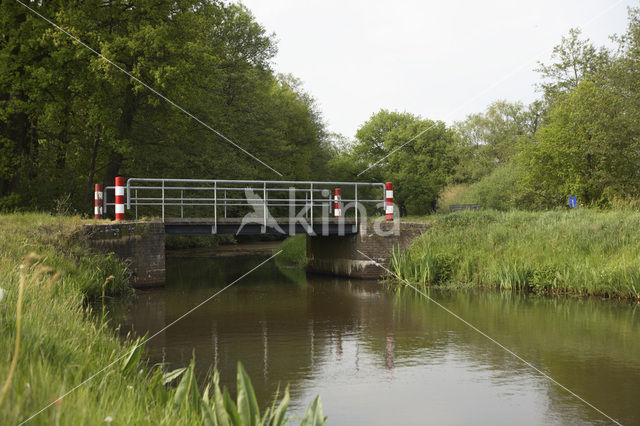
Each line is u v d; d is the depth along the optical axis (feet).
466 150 161.17
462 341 26.04
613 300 38.24
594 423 15.51
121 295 40.88
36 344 11.85
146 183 85.10
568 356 23.00
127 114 71.46
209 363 21.94
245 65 108.47
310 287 47.93
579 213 56.39
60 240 39.32
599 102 75.10
